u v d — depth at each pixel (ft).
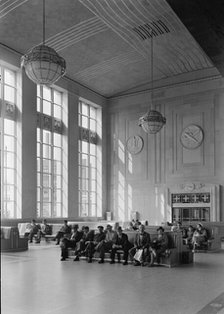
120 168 84.94
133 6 53.01
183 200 75.97
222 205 72.18
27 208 63.31
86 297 21.11
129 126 84.69
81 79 77.92
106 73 76.95
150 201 79.87
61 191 74.79
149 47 66.64
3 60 60.44
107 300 20.42
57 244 52.42
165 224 66.03
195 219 74.28
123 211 83.30
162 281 25.81
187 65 74.54
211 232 46.65
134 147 83.05
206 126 75.41
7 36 58.85
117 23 57.98
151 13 54.95
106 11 54.54
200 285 24.40
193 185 75.05
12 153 63.36
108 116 87.30
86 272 29.63
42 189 70.38
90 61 71.31
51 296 21.36
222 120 73.77
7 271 30.07
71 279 26.61
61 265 33.42
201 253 43.45
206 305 19.20
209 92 75.77
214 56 18.03
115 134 86.48
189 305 19.21
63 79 74.84
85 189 82.33
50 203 72.18
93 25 59.57
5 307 18.92
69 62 70.13
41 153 70.64
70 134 76.18
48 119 73.00
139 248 34.06
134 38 63.31
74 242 38.37
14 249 44.11
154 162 80.38
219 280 26.18
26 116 64.59
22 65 33.78
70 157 75.72
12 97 64.28
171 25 58.23
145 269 31.17
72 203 75.20
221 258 38.65
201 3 14.07
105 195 85.71
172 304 19.45
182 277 27.37
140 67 75.36
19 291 22.68
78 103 79.25
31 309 18.58
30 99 65.72
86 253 35.83
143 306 19.06
